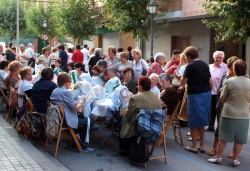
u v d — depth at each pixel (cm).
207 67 682
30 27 3628
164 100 721
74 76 892
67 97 654
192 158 669
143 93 614
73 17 2472
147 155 601
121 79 927
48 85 726
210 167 622
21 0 3728
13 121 907
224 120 619
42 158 613
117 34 2614
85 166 612
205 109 677
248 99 612
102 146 713
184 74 679
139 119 579
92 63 1236
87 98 703
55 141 761
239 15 1038
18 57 1678
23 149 660
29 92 793
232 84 603
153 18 1672
